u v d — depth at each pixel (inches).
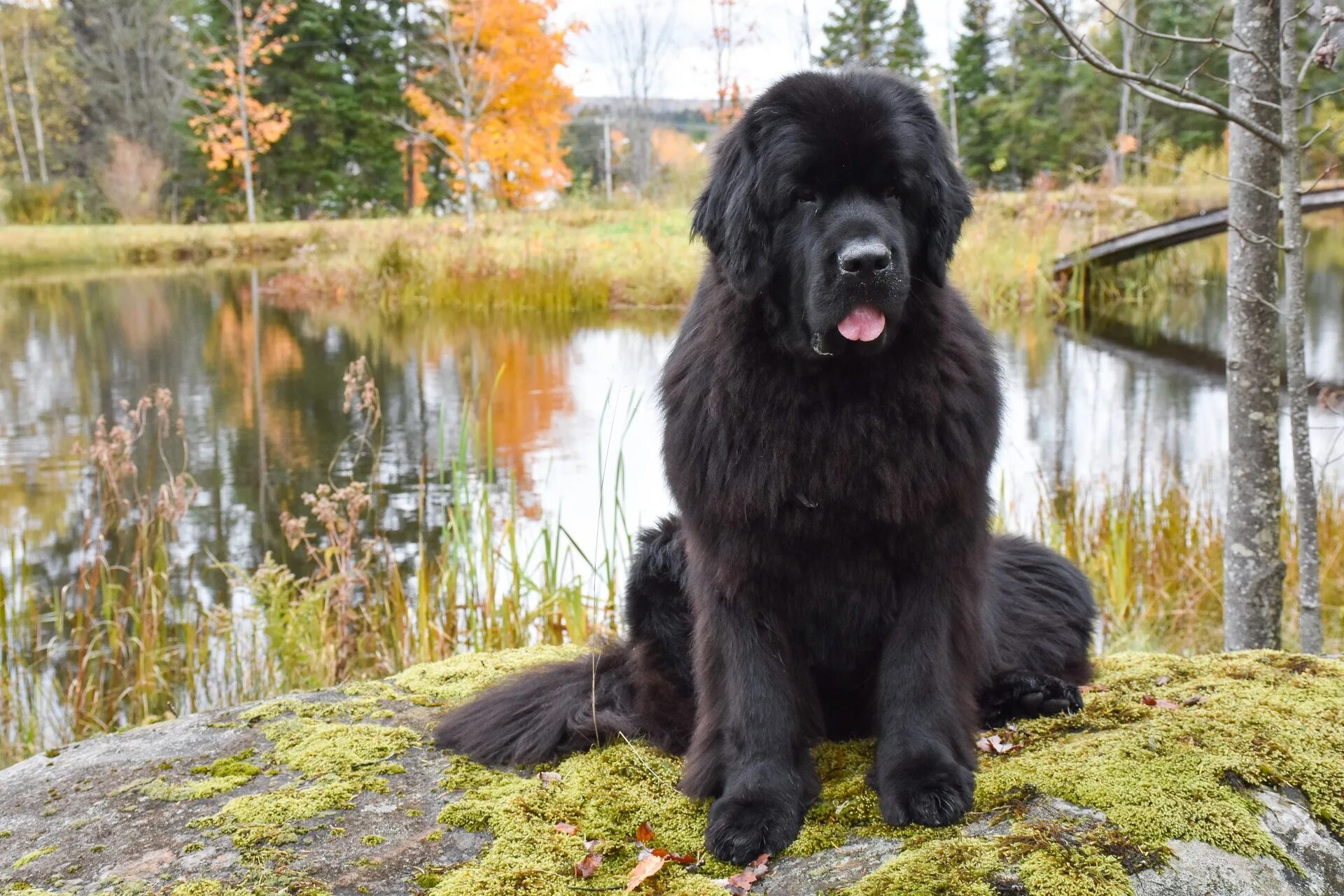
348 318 675.4
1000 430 106.2
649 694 115.1
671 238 838.5
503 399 410.0
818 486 95.0
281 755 113.4
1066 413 375.9
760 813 89.0
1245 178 151.3
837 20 1027.9
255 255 1211.2
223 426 374.9
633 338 566.9
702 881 83.5
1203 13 710.5
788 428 96.7
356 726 120.6
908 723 95.8
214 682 198.5
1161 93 134.8
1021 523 254.1
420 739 116.9
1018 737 107.5
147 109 1700.3
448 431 361.4
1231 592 164.7
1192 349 501.0
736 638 99.0
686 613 114.0
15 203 1513.3
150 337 595.5
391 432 362.3
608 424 362.9
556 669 121.4
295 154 1528.1
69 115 1823.3
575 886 83.8
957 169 112.7
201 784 106.1
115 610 203.9
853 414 96.2
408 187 1684.3
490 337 582.2
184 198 1658.5
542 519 268.2
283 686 195.0
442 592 216.4
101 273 1036.5
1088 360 473.7
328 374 471.2
